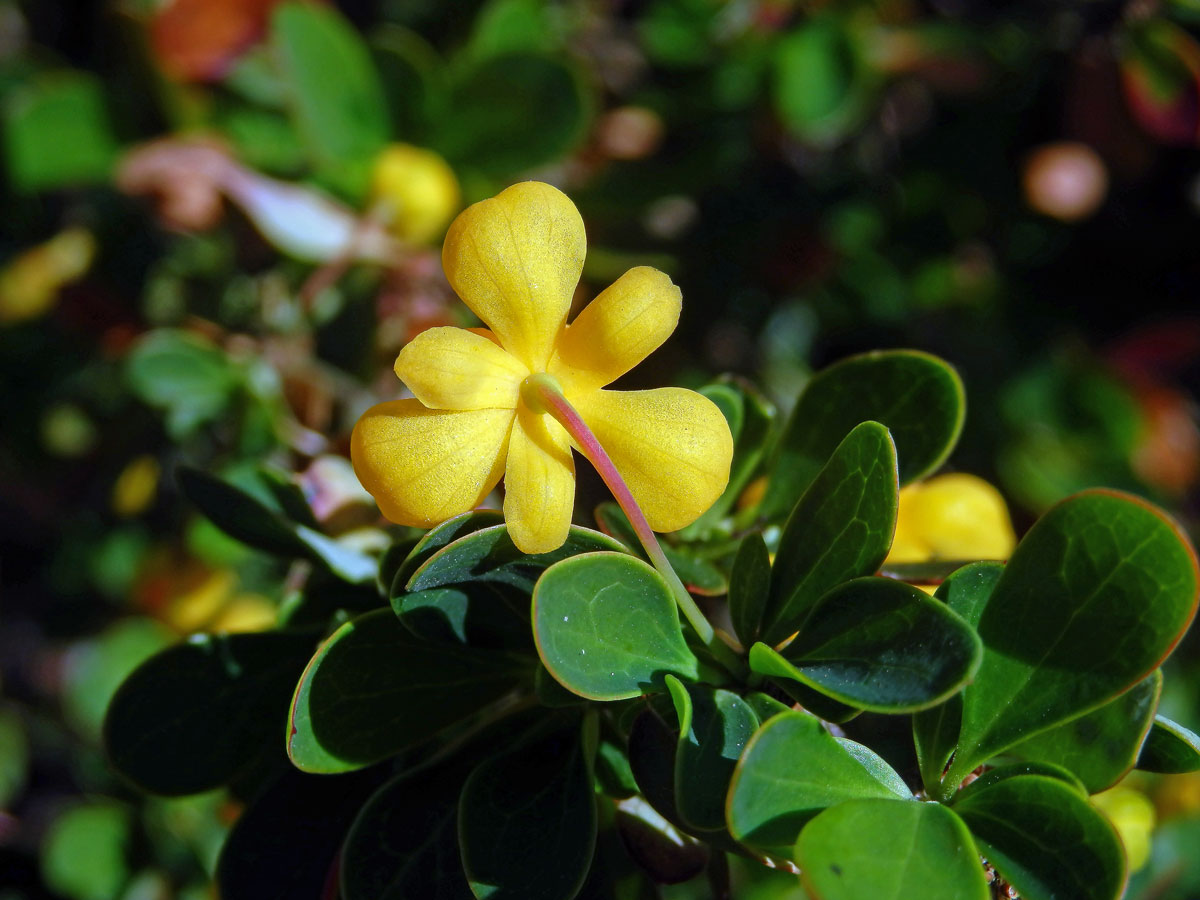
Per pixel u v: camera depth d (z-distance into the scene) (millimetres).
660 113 149
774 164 158
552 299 87
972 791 87
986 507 107
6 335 162
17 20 172
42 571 199
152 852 150
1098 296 169
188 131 140
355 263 129
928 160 161
